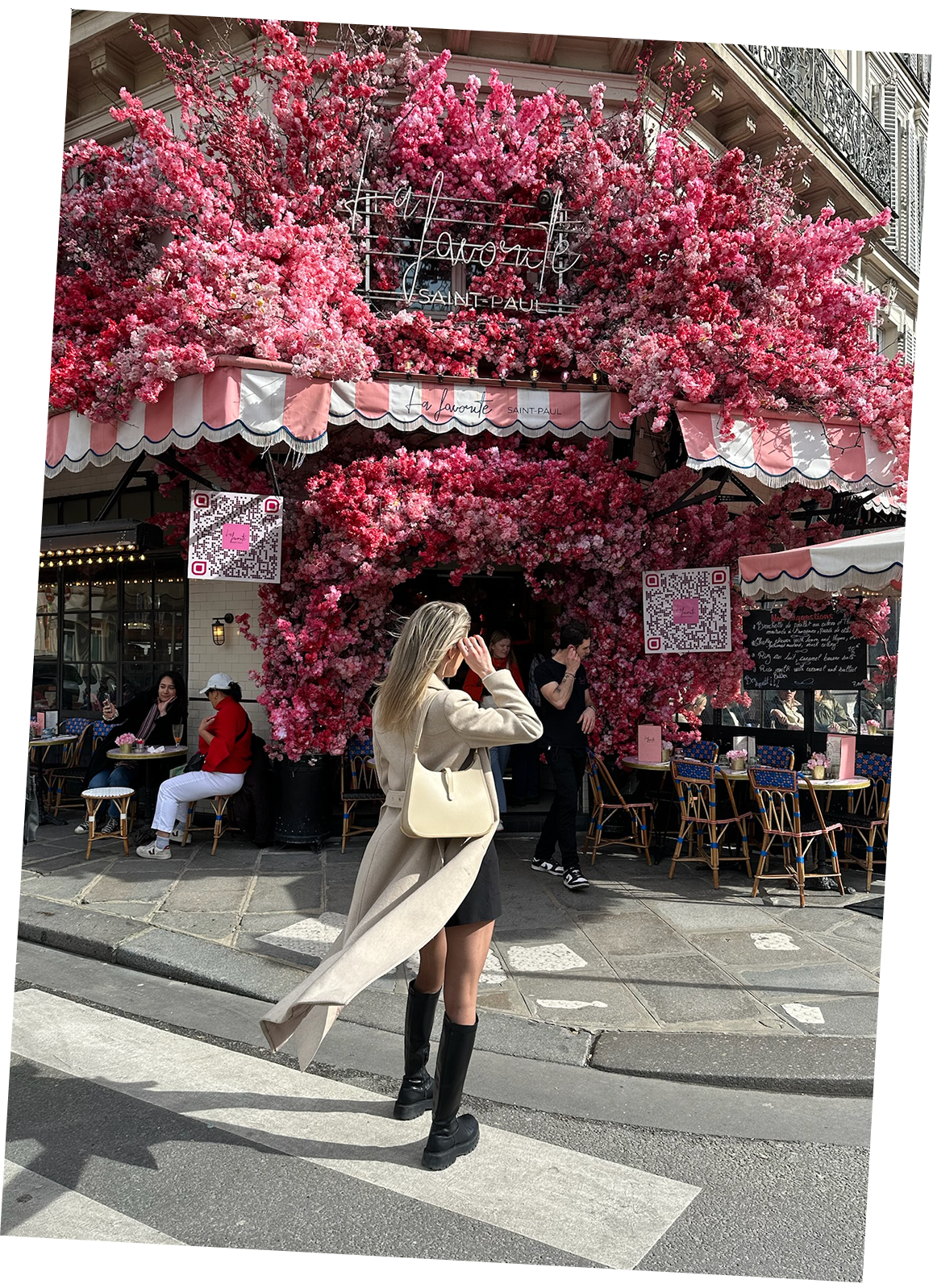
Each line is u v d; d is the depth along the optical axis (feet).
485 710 9.48
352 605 24.43
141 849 23.27
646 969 16.01
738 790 24.54
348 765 25.61
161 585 29.17
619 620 25.70
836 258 23.56
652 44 26.94
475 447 24.81
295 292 20.81
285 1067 12.48
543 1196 9.40
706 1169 10.08
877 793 23.16
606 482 23.71
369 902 9.95
